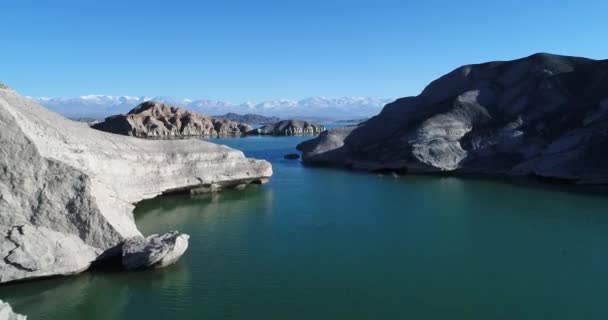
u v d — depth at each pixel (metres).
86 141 35.84
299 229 35.84
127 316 21.62
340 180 60.31
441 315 21.97
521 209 42.31
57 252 24.55
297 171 69.56
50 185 26.25
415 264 28.30
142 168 42.66
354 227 36.44
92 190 26.98
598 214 40.06
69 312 21.89
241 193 50.28
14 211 24.92
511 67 78.50
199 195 48.56
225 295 23.84
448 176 63.72
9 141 26.00
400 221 38.25
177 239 27.28
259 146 121.62
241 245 31.70
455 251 30.67
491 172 64.38
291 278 26.00
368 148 76.06
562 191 50.84
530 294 24.20
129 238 27.12
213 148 50.81
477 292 24.41
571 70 73.00
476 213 40.91
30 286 23.97
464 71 83.44
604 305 23.02
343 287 24.91
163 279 25.62
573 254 30.08
